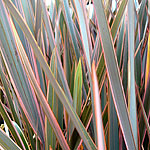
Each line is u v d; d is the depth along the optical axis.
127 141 0.73
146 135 1.21
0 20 1.12
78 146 1.09
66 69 1.51
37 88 0.88
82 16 0.83
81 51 1.65
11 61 1.17
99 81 1.20
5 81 1.41
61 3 1.46
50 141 1.14
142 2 1.68
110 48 0.68
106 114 1.19
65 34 1.55
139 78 1.35
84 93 1.40
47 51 1.82
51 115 0.91
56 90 0.78
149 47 1.10
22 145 1.15
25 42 1.38
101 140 0.77
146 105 1.13
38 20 1.49
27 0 1.54
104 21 0.67
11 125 1.18
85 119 1.17
